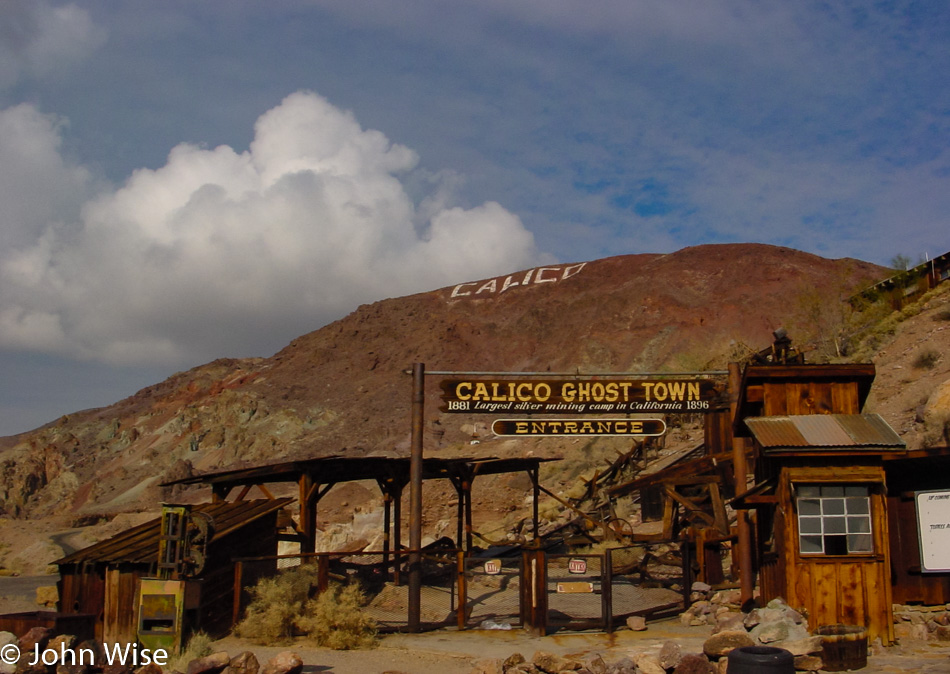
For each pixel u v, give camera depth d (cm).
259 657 1099
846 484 1083
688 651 1060
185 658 1018
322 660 1096
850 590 1052
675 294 12862
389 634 1334
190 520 1166
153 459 11019
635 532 2341
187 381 16588
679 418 3462
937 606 1155
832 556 1059
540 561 1322
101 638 1269
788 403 1204
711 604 1420
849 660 912
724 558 1830
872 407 2419
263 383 13375
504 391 1522
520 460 2230
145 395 16812
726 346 9775
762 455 1209
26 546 4922
